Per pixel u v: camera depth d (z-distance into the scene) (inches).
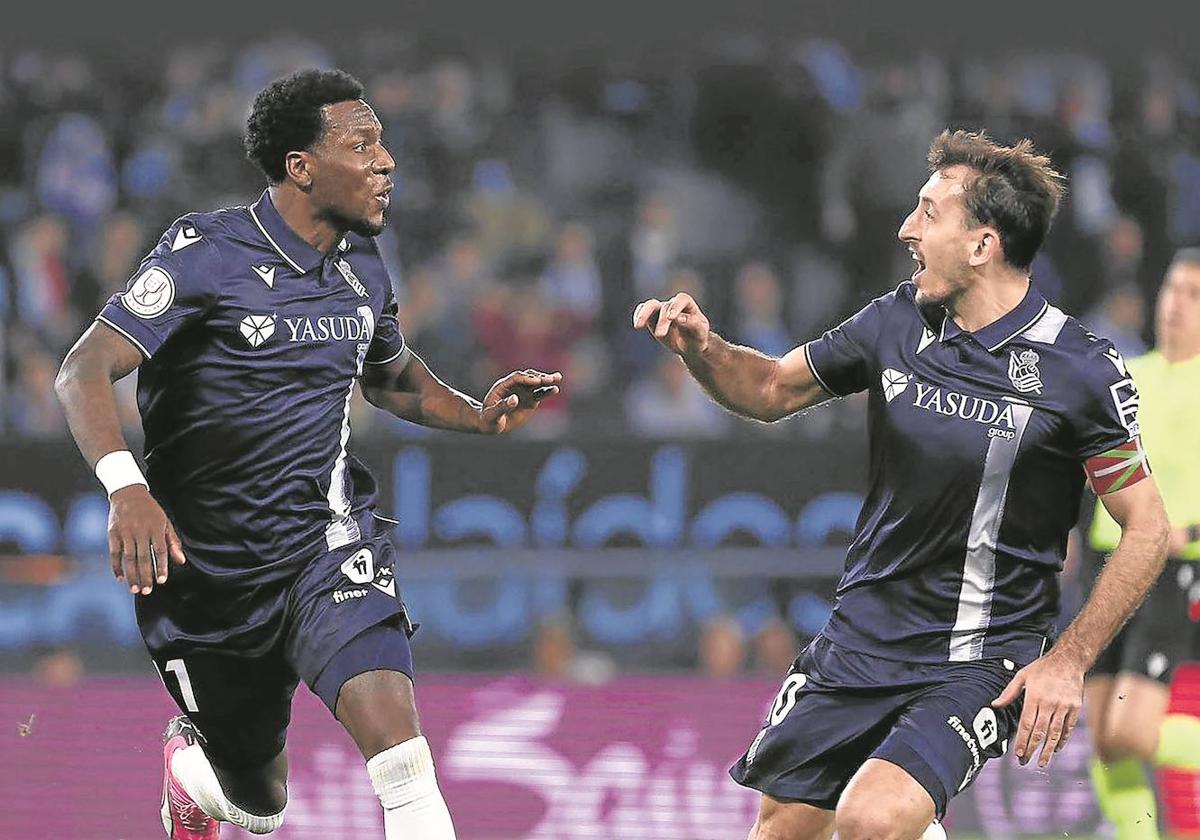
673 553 1278.3
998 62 2135.8
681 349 679.1
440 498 1322.6
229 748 711.1
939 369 645.9
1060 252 1930.4
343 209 645.9
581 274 1888.5
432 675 1214.9
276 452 647.1
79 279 1844.2
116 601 1252.5
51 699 1134.4
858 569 666.8
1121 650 1027.9
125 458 600.7
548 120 2098.9
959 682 639.8
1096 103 2090.3
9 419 1688.0
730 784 1152.2
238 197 1978.3
